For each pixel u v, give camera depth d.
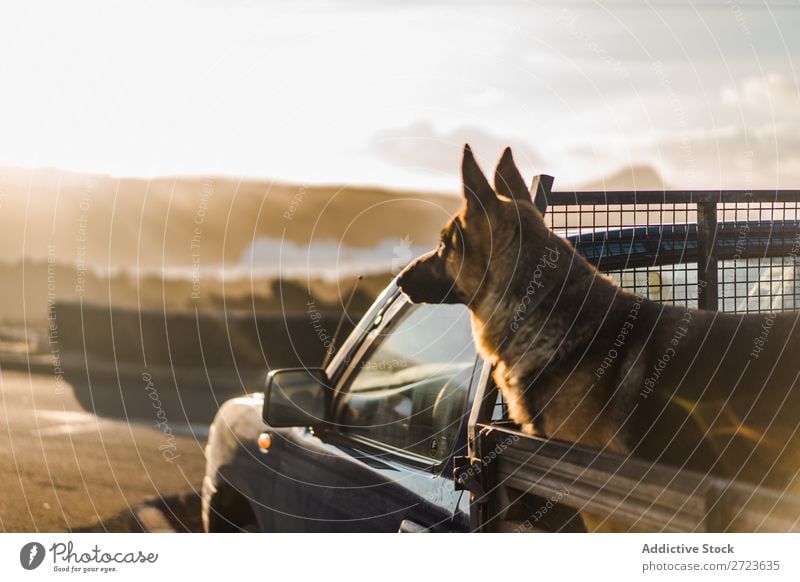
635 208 3.25
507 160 3.07
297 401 2.95
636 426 2.52
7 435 8.20
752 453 2.36
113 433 8.35
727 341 2.50
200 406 10.05
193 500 5.77
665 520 1.58
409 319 3.01
